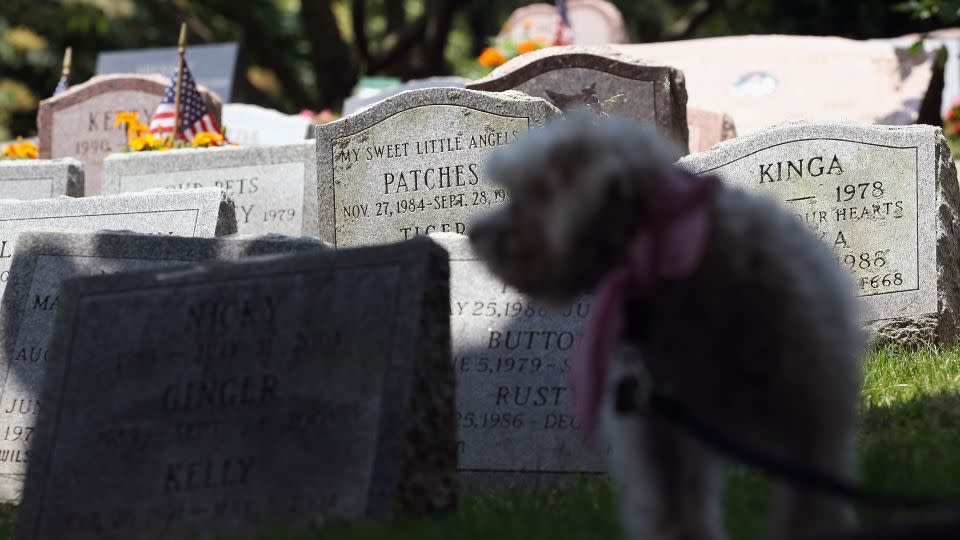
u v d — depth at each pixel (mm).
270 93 26844
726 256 2643
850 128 7340
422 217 8055
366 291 4695
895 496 2568
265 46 24500
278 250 6129
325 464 4582
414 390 4543
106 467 4938
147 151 10281
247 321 4879
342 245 8195
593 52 9344
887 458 4551
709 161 7480
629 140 2670
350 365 4645
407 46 24453
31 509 4992
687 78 12617
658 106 9234
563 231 2629
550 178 2662
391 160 8117
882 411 5516
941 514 2527
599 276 2746
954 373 6258
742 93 12344
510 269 2729
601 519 4312
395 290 4641
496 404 5895
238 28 26750
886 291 7234
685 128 9570
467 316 6012
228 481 4723
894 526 2406
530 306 5945
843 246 7309
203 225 7457
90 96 12406
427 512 4590
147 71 18078
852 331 2787
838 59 12344
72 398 5082
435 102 8031
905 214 7242
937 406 5465
